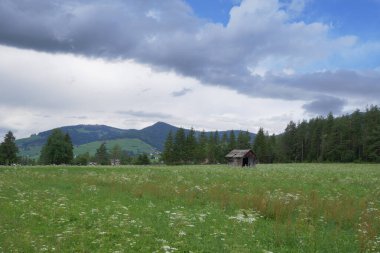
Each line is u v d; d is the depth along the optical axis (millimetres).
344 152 135875
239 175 48844
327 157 142000
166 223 18141
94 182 37125
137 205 23750
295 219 20234
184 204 24938
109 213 20422
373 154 124562
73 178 40562
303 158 161500
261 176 47281
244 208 22922
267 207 22203
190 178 43375
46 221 18078
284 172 57625
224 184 36125
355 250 14680
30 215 19109
